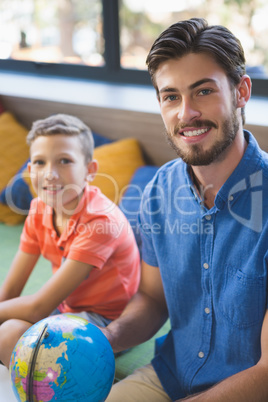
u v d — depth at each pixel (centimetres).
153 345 168
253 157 112
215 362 121
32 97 281
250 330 112
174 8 282
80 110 265
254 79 254
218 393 106
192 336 125
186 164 122
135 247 165
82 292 159
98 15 305
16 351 108
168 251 126
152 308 138
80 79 317
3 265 216
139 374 136
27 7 332
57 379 102
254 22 259
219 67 107
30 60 335
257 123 207
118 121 253
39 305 143
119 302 160
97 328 114
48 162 154
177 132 112
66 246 155
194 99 108
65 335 106
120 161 237
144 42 296
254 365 112
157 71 112
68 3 316
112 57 303
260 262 108
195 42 106
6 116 286
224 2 267
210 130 108
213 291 117
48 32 329
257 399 104
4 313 145
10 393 125
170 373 131
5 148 273
